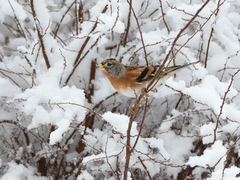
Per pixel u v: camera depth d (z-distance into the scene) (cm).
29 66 585
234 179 342
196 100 484
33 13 515
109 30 500
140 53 591
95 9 535
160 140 516
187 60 542
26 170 580
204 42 570
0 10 537
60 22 611
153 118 622
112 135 552
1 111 582
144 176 548
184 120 582
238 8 607
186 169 556
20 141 649
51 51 568
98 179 561
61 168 634
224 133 532
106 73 425
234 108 489
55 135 438
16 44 609
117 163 496
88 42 563
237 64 552
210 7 529
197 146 564
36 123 471
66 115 469
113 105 625
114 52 632
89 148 548
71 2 636
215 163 384
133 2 607
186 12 536
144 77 415
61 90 507
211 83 510
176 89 502
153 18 616
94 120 638
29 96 496
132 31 637
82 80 623
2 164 581
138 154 485
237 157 551
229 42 541
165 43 566
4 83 534
